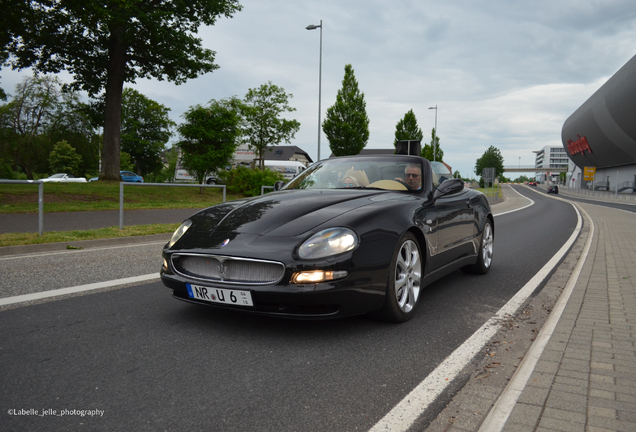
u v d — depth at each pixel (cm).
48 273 467
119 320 305
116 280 432
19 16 1712
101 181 2095
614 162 6525
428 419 180
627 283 432
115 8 1866
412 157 415
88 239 686
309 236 266
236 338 272
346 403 193
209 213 329
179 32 2147
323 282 254
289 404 191
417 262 324
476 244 468
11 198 1311
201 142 2011
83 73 2223
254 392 202
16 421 173
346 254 262
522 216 1683
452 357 249
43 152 4475
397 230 296
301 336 278
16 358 238
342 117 3272
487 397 199
